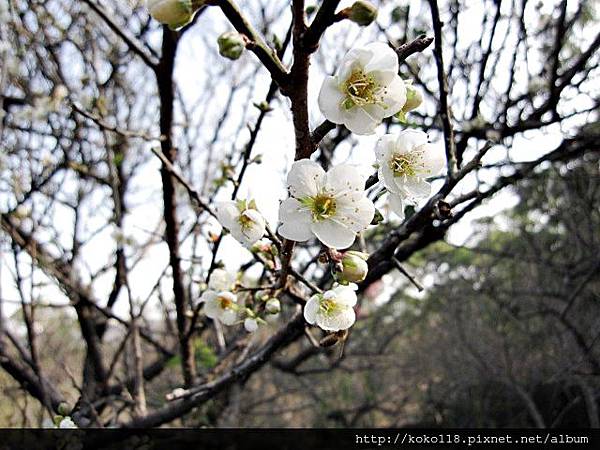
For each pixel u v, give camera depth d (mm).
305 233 1510
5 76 3326
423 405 10438
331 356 7414
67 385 5461
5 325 4074
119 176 4586
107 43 4453
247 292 2639
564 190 7133
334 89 1426
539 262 6953
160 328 6379
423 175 1604
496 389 9367
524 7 3490
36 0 3893
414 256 7469
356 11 1171
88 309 4250
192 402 3123
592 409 7055
